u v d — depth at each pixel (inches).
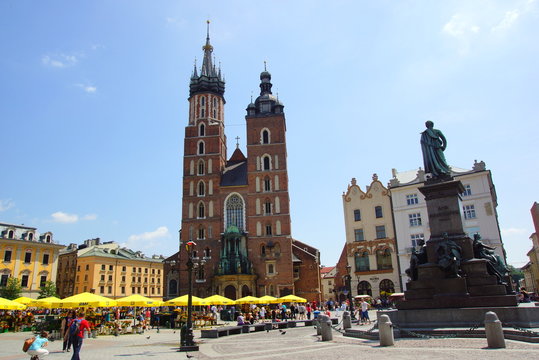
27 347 590.9
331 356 655.8
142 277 4606.3
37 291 3203.7
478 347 645.3
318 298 3184.1
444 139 1063.6
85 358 810.8
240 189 3351.4
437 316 861.2
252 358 701.9
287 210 3240.7
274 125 3467.0
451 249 932.0
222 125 3683.6
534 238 3686.0
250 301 2108.8
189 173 3403.1
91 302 1417.3
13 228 3184.1
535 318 767.7
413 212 2696.9
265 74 3718.0
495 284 869.8
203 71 3757.4
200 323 1833.2
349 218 2915.8
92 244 4645.7
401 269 2640.3
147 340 1254.9
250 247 3169.3
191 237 3238.2
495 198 2866.6
